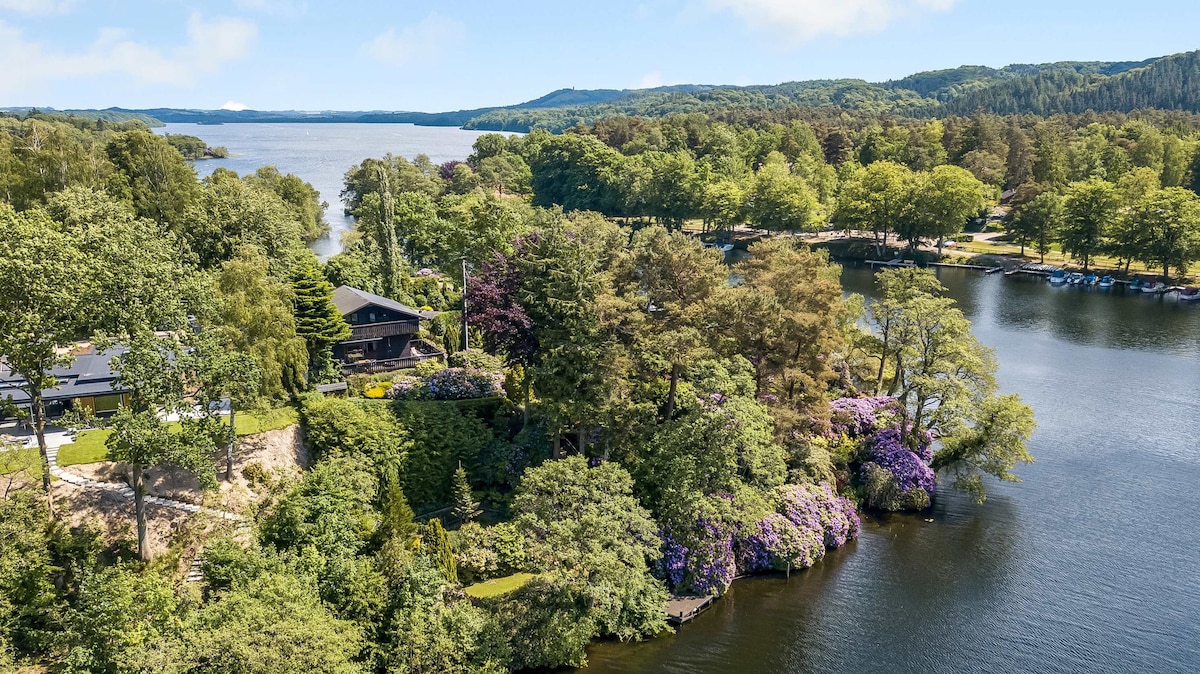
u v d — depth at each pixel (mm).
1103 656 37750
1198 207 116312
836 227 164000
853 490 53125
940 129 190875
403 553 36844
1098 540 48250
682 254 52156
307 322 52844
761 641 39344
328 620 31484
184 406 36969
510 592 38625
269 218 80125
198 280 40812
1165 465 58344
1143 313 104375
